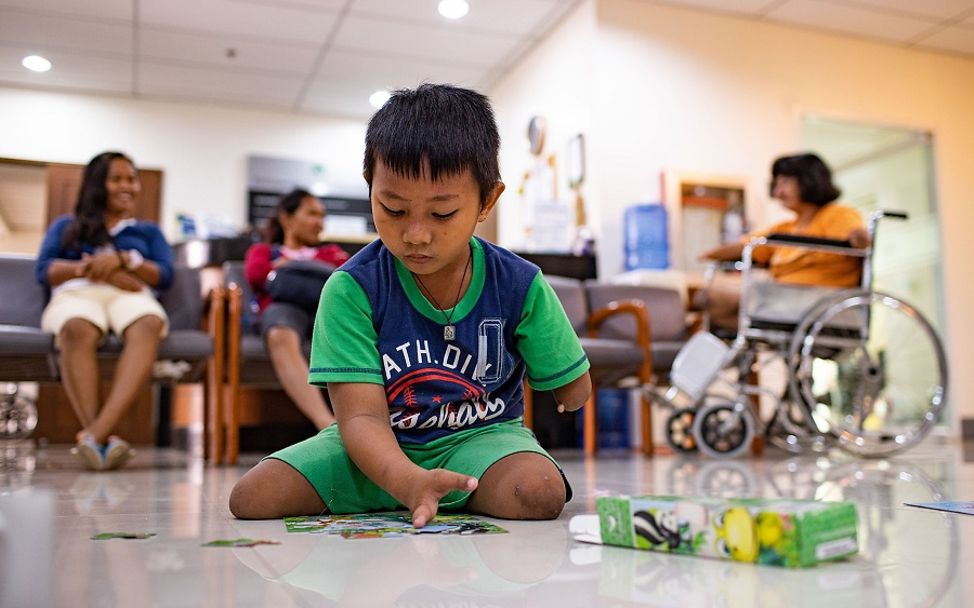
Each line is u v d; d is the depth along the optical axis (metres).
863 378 2.98
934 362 5.26
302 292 2.68
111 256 2.60
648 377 3.21
